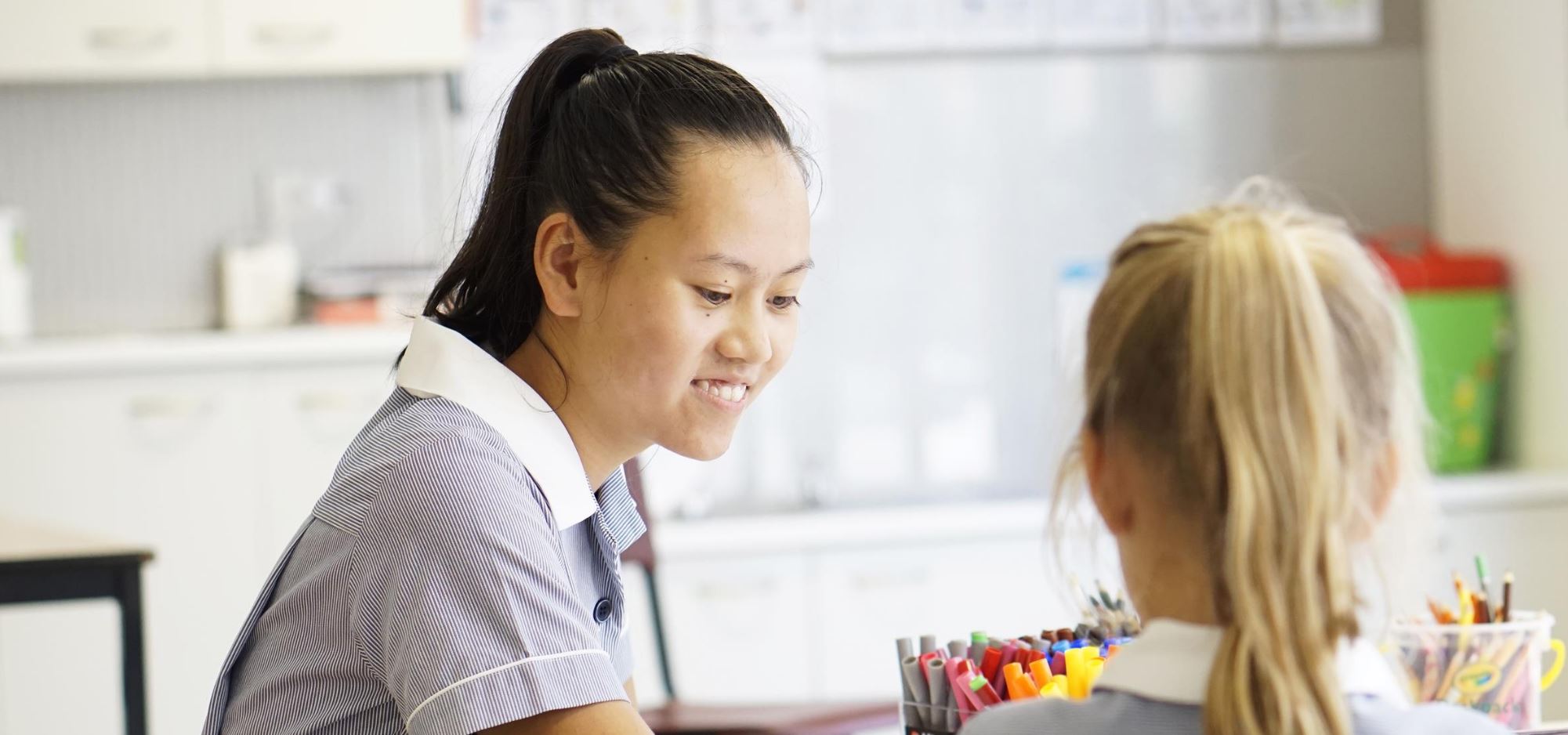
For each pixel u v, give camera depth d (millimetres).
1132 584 954
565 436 1226
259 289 3586
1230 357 866
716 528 3457
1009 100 3977
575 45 1248
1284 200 1086
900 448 3965
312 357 3307
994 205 3982
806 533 3432
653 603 2863
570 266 1208
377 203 3760
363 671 1125
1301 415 860
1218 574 885
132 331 3676
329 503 1166
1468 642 1212
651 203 1158
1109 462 939
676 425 1219
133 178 3674
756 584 3418
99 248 3662
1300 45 4062
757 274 1175
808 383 3924
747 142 1173
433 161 3770
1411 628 1226
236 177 3715
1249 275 879
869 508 3938
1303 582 845
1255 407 859
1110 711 922
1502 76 3863
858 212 3924
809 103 3859
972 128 3965
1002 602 3520
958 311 3979
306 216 3736
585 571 1304
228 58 3404
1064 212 4008
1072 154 4000
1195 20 4016
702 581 3398
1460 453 3822
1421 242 3938
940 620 3496
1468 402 3816
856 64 3900
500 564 1080
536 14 3709
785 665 3432
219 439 3279
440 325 1261
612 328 1195
